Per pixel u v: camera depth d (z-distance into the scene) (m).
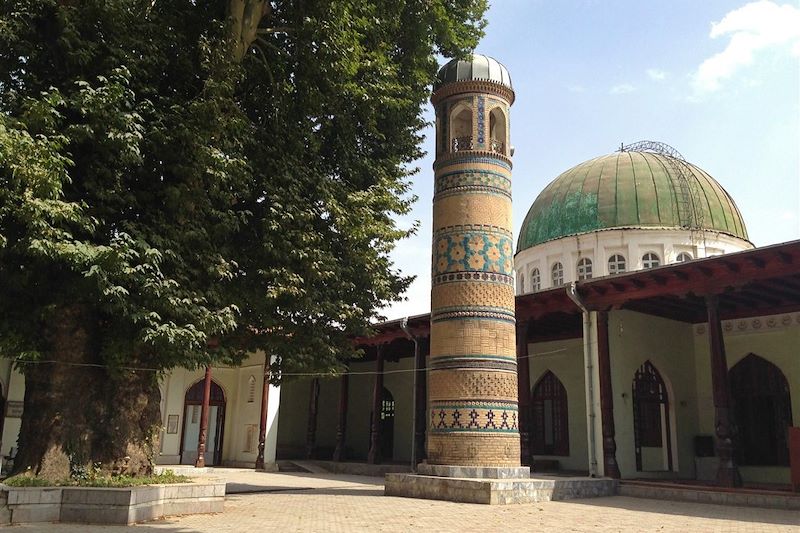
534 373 19.66
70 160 8.12
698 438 16.62
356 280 11.66
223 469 20.17
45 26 9.38
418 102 12.88
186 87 10.18
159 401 10.30
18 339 9.31
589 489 12.87
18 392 18.95
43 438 9.16
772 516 9.84
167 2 10.38
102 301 8.74
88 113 8.54
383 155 12.76
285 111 11.12
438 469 11.88
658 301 15.45
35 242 7.65
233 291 10.33
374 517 9.02
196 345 9.26
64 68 9.31
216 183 9.44
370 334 12.23
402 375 23.66
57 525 7.75
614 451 14.12
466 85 13.31
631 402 15.50
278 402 21.47
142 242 8.61
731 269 12.76
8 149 7.39
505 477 11.55
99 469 9.38
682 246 21.34
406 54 12.68
